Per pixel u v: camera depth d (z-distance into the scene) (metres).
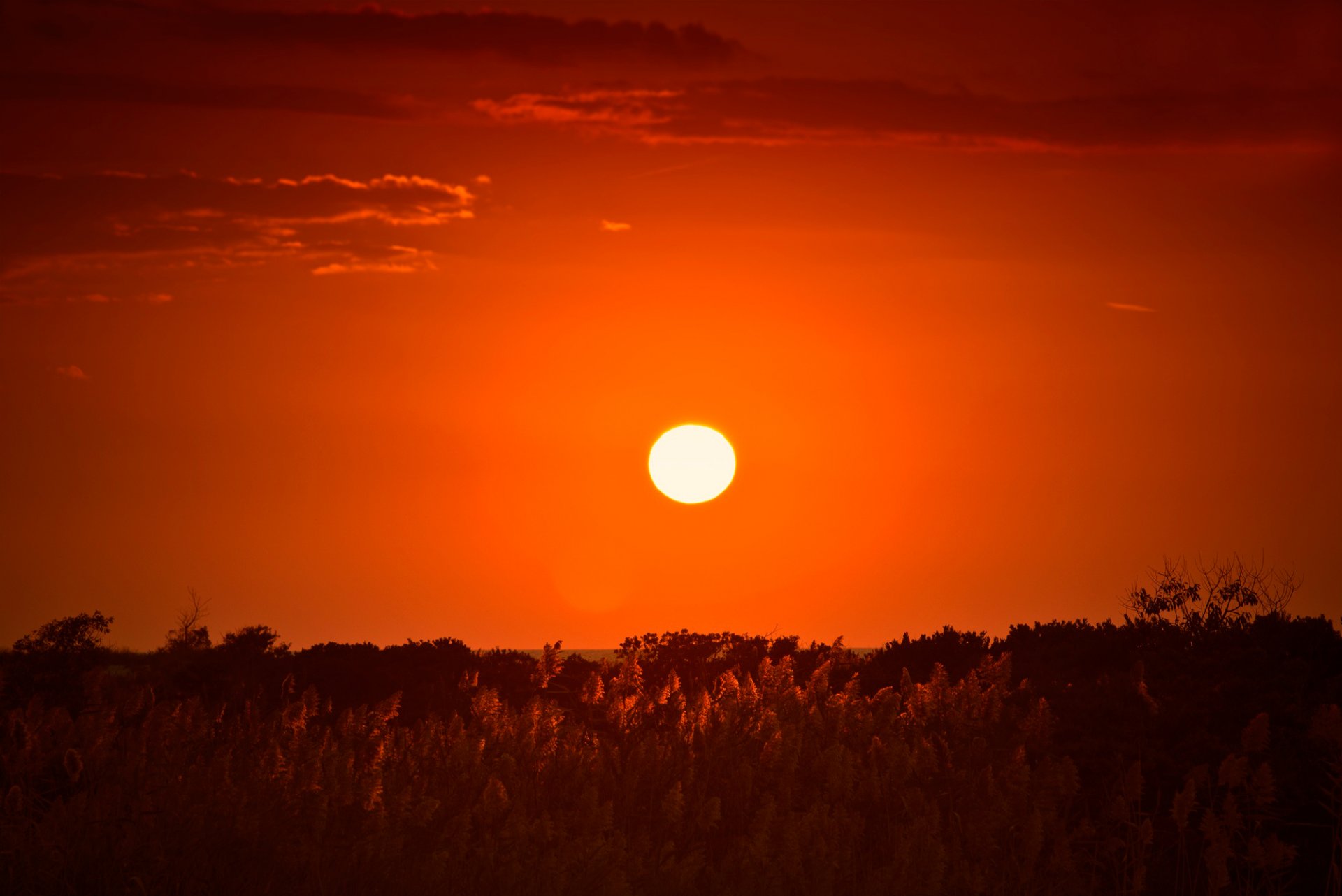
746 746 48.62
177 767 42.38
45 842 36.41
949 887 38.22
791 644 80.62
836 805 42.06
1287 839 45.06
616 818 43.84
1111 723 55.50
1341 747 44.47
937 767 44.97
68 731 44.84
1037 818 39.19
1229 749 50.84
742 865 37.69
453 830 38.19
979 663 72.00
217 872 36.56
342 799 39.31
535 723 49.22
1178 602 74.31
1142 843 40.25
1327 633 67.88
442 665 78.94
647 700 53.88
